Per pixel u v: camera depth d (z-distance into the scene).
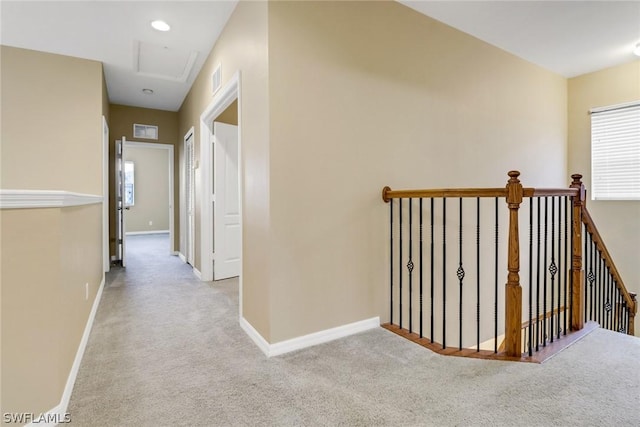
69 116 3.74
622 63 4.04
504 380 1.78
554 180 4.33
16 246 1.39
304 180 2.25
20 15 2.91
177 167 6.10
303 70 2.23
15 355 1.38
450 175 3.13
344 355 2.12
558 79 4.36
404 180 2.77
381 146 2.63
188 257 5.29
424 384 1.76
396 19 2.72
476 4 2.79
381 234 2.64
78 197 1.85
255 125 2.32
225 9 2.81
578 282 2.44
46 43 3.44
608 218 4.26
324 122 2.33
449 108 3.11
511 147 3.74
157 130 5.88
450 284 3.21
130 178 9.80
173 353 2.18
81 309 2.23
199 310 3.05
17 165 3.52
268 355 2.12
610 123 4.20
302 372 1.91
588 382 1.75
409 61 2.80
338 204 2.40
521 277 3.97
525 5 2.81
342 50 2.41
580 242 2.44
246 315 2.54
